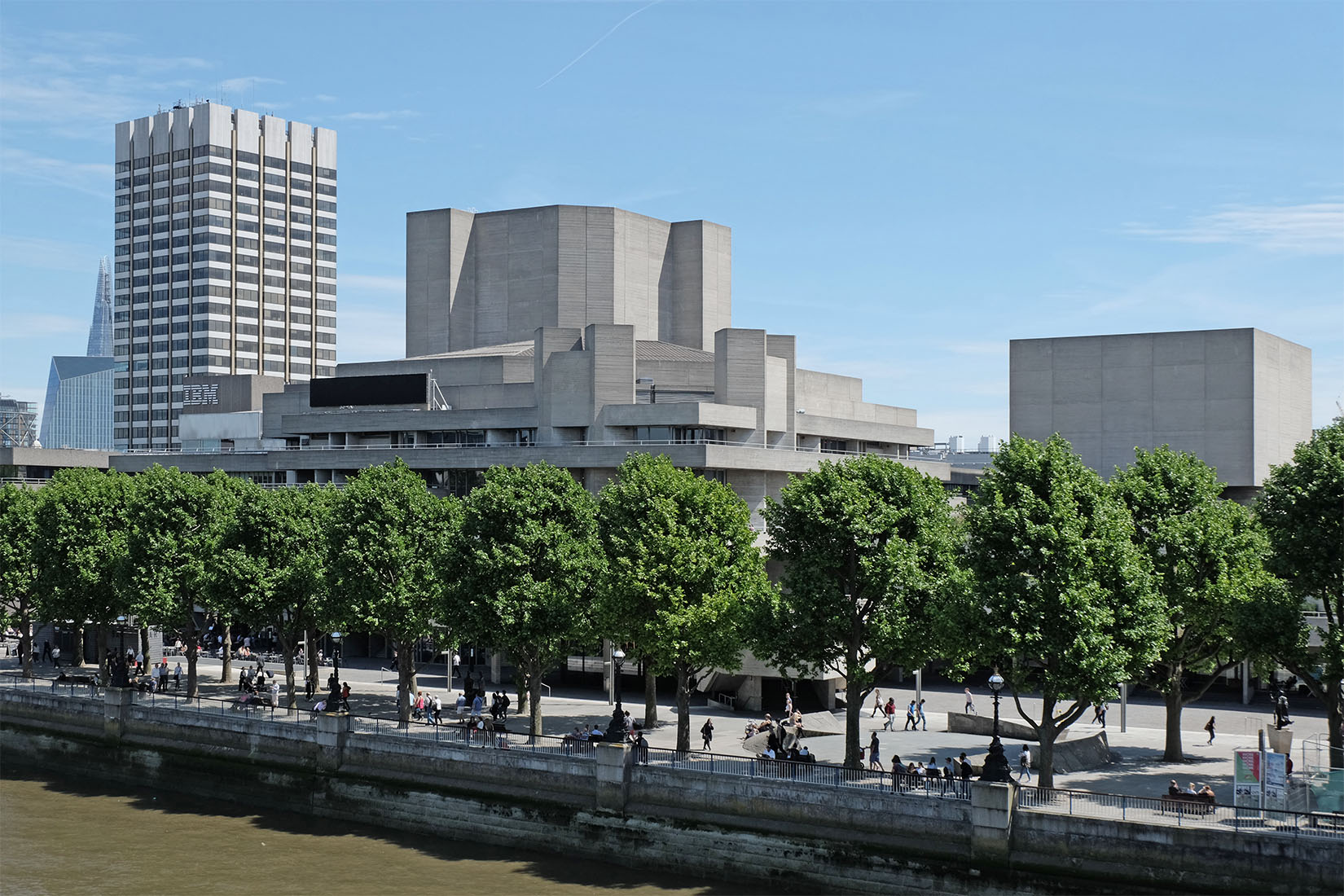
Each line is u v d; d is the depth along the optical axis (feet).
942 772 195.83
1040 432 402.11
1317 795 169.48
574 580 240.94
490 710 275.59
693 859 204.33
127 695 286.25
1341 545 189.26
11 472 465.06
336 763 247.50
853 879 189.78
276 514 295.89
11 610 386.11
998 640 185.37
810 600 204.03
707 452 326.65
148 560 303.27
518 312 444.14
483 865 211.41
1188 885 166.91
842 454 371.15
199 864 211.41
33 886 198.18
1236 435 375.86
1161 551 216.95
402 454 371.76
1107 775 210.18
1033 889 175.94
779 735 232.32
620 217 441.68
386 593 255.91
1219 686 307.78
